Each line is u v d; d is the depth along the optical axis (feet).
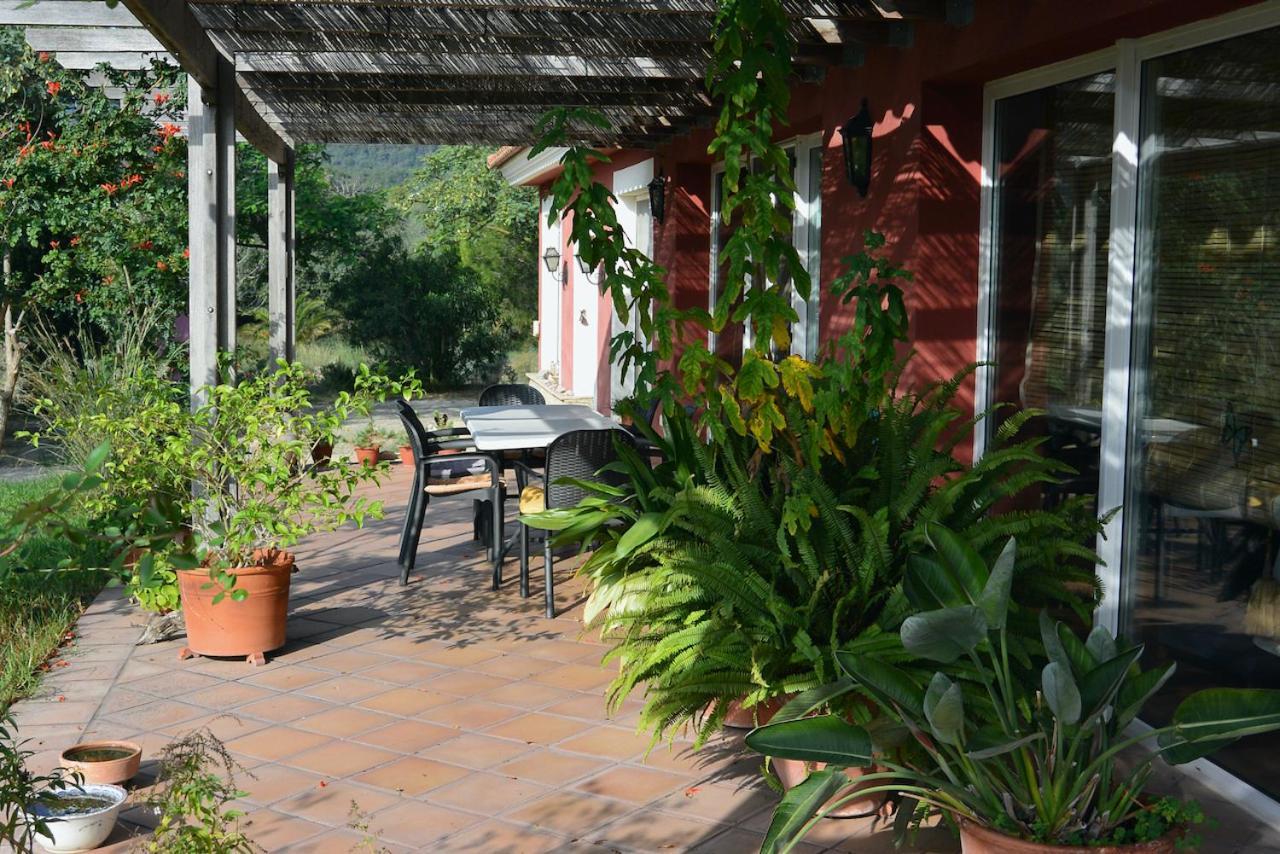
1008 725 9.73
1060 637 10.06
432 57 21.67
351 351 67.26
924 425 14.03
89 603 20.70
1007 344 16.80
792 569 12.46
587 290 42.65
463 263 79.36
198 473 16.98
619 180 37.06
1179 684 13.42
